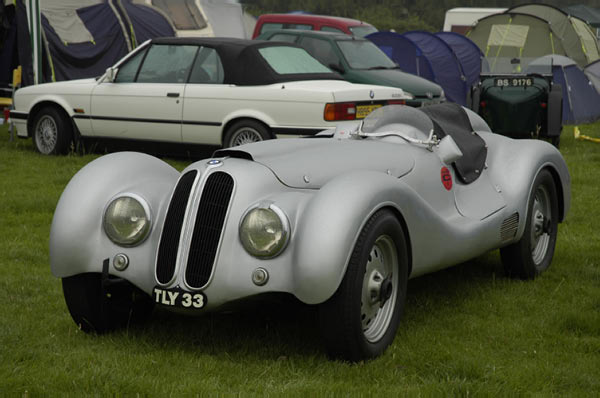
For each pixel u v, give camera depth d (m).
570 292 4.32
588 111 15.22
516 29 18.27
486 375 3.07
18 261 4.88
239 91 8.20
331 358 3.21
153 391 2.88
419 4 58.31
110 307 3.56
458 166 4.21
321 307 3.11
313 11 56.16
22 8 12.41
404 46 15.28
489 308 4.04
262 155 3.52
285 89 7.96
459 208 4.12
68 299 3.50
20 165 8.67
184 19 14.91
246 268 3.11
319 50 11.89
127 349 3.37
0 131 12.17
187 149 8.62
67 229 3.37
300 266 3.00
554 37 17.75
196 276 3.16
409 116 4.26
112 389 2.89
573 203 7.01
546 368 3.17
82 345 3.43
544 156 4.62
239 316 3.83
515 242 4.47
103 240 3.37
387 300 3.38
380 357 3.28
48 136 9.45
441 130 4.35
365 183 3.18
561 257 5.12
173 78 8.69
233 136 8.30
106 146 9.16
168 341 3.50
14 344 3.40
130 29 13.80
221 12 15.69
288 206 3.16
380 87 8.51
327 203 3.07
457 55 16.81
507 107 11.22
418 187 3.86
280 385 2.95
